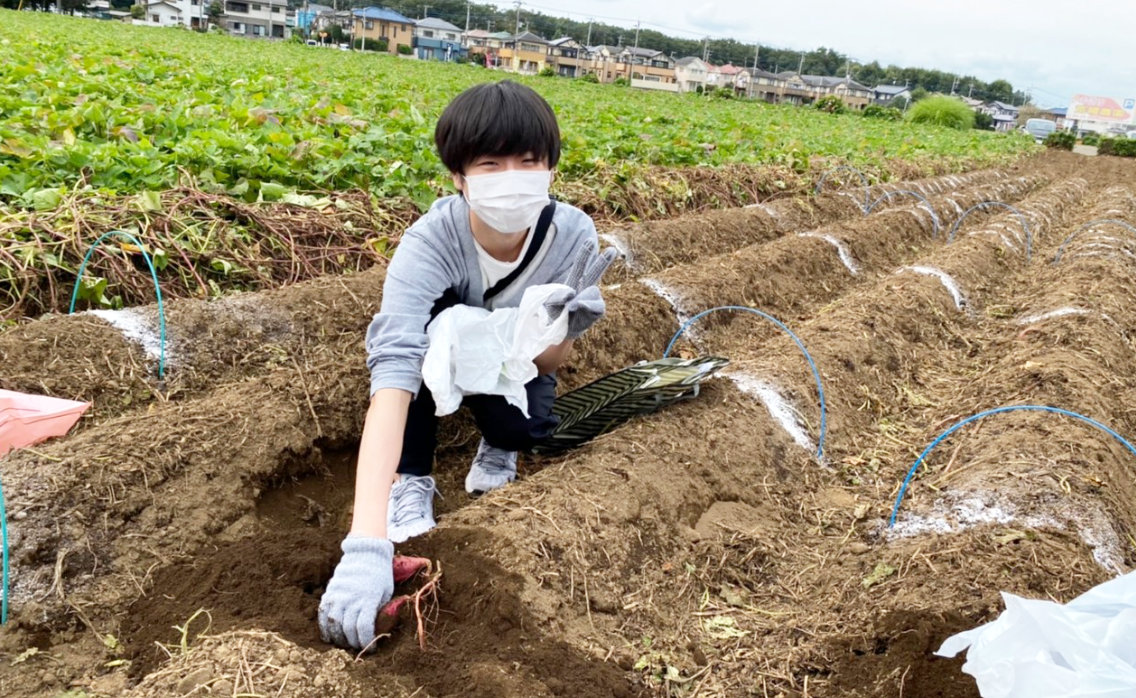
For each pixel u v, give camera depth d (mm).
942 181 14062
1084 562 2736
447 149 2275
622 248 6223
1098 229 9516
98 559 2389
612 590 2547
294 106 8289
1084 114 85688
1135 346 5621
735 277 5770
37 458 2580
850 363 4566
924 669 2219
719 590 2807
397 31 90688
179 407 3023
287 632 2098
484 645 2170
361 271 5102
